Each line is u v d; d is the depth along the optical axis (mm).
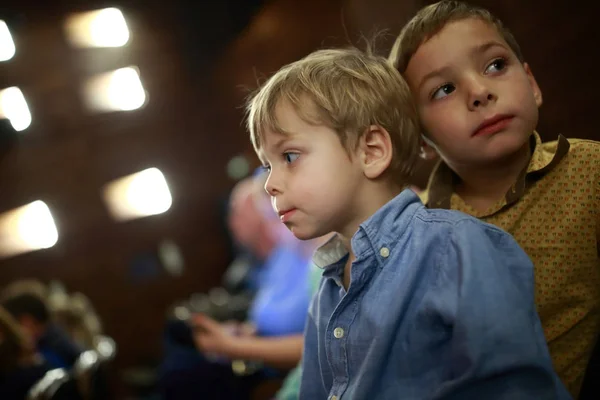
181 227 5875
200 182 5926
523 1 2029
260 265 2588
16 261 5332
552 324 880
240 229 2307
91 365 2191
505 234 779
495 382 697
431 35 877
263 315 1836
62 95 5551
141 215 5773
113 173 5715
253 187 2307
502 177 921
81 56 5617
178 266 5762
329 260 910
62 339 2520
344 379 820
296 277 1840
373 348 774
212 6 5348
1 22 5371
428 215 810
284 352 1545
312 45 4656
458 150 870
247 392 1887
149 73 5766
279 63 5023
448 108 865
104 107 5688
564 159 886
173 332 1877
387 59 977
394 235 814
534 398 684
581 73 1926
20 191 5398
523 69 880
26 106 5414
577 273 866
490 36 855
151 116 5801
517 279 747
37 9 5496
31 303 2506
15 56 5410
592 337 881
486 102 833
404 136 864
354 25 2467
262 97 864
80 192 5590
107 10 5641
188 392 1788
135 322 5656
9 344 2135
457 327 711
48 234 5430
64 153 5547
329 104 812
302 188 810
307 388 925
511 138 835
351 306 824
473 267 727
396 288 784
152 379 4688
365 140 834
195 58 5727
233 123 5828
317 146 813
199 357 1827
